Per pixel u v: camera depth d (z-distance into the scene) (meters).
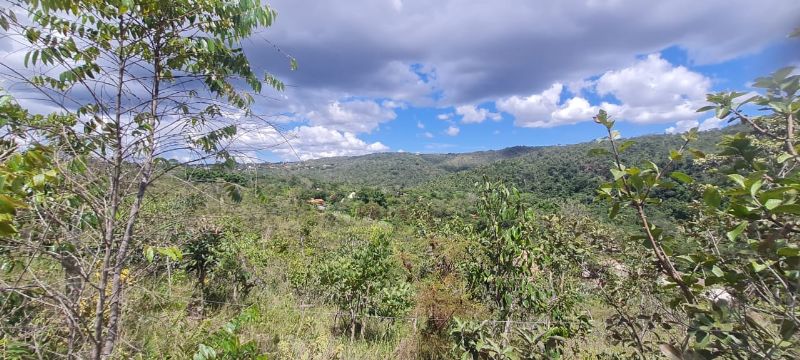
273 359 3.99
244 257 7.41
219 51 2.54
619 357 3.07
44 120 2.15
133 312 2.54
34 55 2.04
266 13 2.60
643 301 3.34
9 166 1.57
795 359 1.27
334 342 5.06
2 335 2.12
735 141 1.52
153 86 2.28
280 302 7.16
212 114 2.34
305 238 14.16
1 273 2.12
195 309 4.32
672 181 1.59
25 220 1.89
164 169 2.24
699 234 2.14
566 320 4.37
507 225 4.91
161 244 2.26
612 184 1.72
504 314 4.51
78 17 2.17
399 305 6.40
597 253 4.36
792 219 1.38
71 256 1.93
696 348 1.43
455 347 3.30
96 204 1.98
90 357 2.00
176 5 2.30
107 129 2.08
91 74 2.26
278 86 2.77
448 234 6.43
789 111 1.39
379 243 7.14
